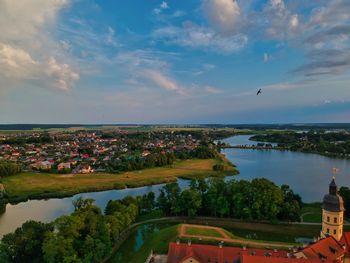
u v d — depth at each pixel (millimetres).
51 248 81375
